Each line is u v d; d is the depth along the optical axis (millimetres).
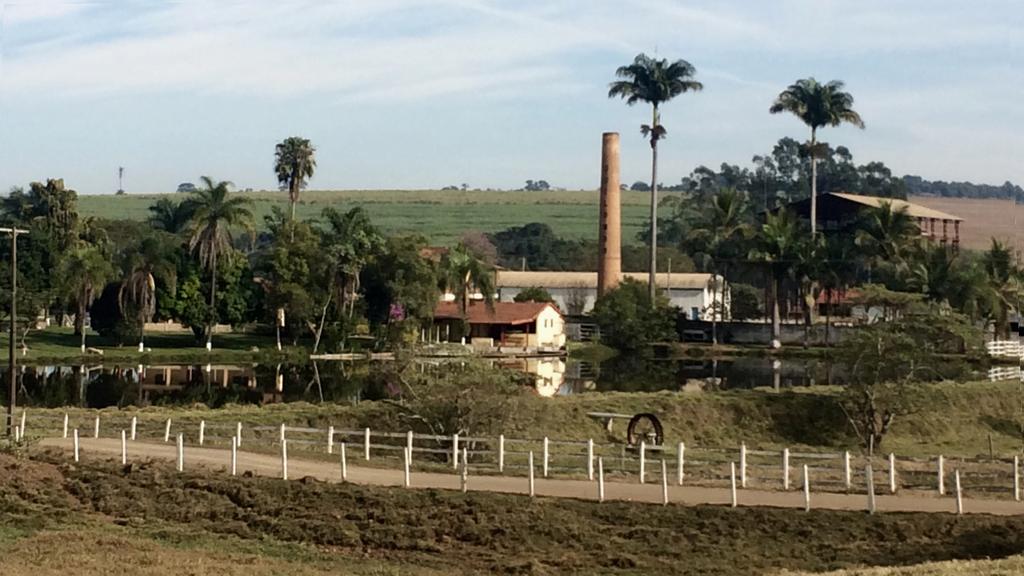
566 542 33906
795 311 144625
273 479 39000
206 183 115375
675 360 117312
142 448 45750
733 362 114188
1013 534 33406
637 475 41719
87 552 32094
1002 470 45156
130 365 102875
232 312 116250
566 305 166000
